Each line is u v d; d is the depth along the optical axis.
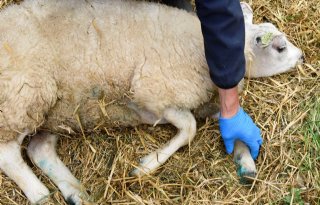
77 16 2.06
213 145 2.19
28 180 2.03
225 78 1.86
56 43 2.02
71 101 2.07
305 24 2.56
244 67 1.88
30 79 1.94
